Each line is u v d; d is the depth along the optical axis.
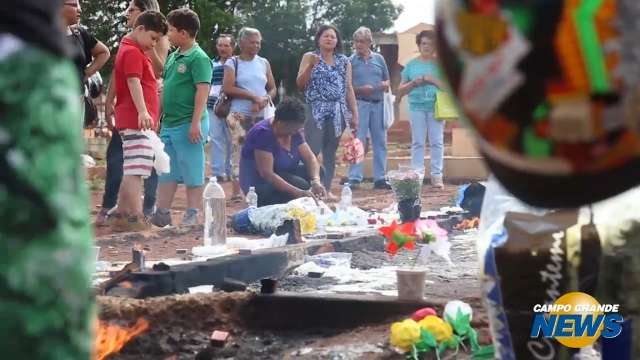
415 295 5.21
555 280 2.91
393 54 30.52
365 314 5.22
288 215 9.05
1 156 1.40
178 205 13.75
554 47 1.54
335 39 12.84
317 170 10.27
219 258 6.78
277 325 5.31
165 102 9.83
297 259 7.52
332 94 12.82
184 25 9.56
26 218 1.39
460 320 4.43
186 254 7.68
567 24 1.54
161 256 7.62
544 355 2.96
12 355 1.38
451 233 9.85
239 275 6.73
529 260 2.92
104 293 5.72
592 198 1.61
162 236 9.02
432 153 15.45
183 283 6.09
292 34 37.22
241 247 7.84
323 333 5.19
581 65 1.54
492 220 3.02
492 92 1.60
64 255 1.41
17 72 1.42
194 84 9.69
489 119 1.63
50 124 1.42
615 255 2.88
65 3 8.45
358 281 6.70
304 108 9.98
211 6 30.14
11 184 1.39
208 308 5.33
